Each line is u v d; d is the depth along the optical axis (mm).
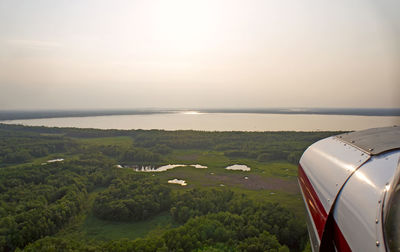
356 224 5812
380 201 5262
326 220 7414
